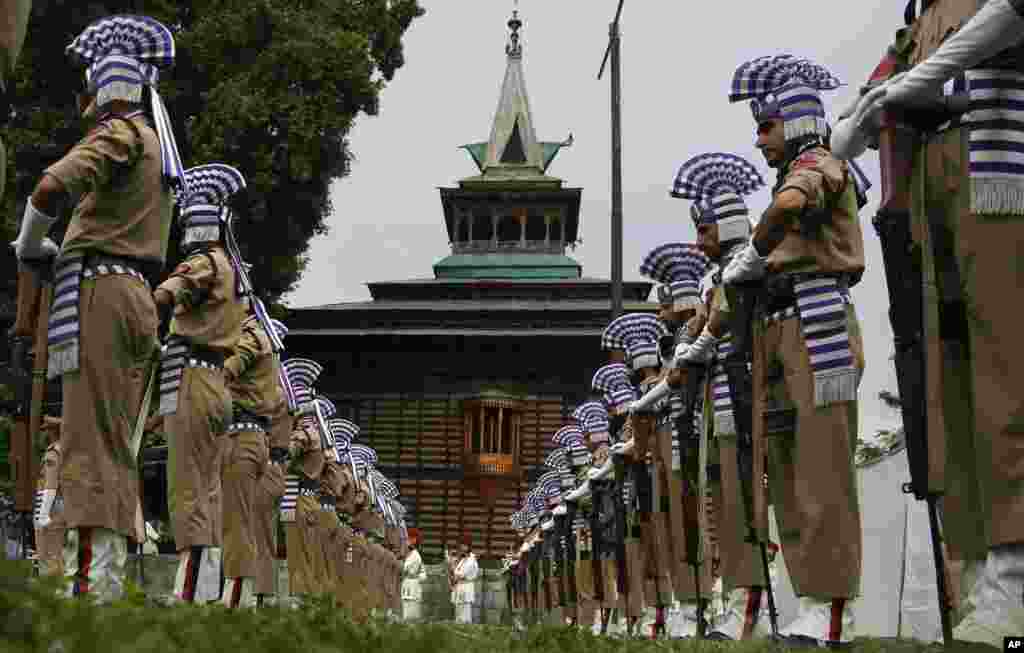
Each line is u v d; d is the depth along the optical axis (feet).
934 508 15.61
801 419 20.68
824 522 20.08
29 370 22.03
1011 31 15.06
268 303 93.15
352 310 156.35
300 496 49.08
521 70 199.41
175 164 22.13
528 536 95.20
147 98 22.35
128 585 14.53
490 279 175.32
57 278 20.74
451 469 153.17
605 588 50.31
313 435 49.14
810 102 21.95
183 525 27.43
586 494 55.57
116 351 20.54
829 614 21.06
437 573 123.85
